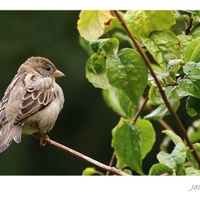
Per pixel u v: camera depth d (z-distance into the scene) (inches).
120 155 350.0
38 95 411.2
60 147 334.3
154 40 328.8
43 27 925.8
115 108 422.9
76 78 928.9
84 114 941.8
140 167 348.5
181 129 292.7
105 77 342.0
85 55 929.5
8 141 385.4
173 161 303.9
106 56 334.0
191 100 321.7
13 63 917.2
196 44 319.6
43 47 922.1
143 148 364.5
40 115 406.6
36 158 922.7
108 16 333.1
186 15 343.9
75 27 927.7
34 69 462.0
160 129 810.2
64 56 922.7
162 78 315.3
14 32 922.7
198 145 315.9
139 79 310.8
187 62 320.8
